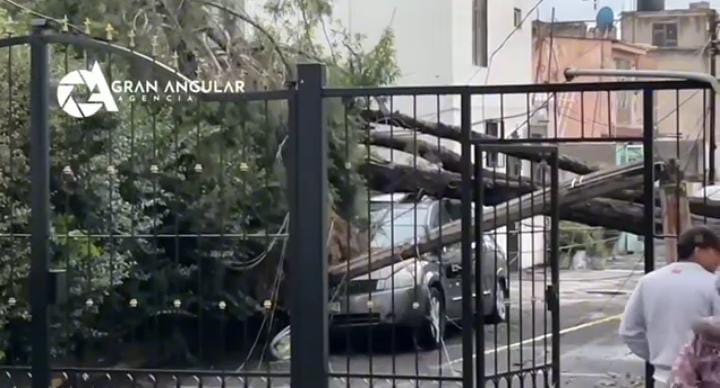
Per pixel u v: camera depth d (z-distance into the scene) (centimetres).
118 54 782
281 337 901
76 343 928
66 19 1005
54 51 891
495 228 882
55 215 888
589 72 1173
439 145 1065
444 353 1102
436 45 2308
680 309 623
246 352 928
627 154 1585
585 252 2427
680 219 951
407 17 2316
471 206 790
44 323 744
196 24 1102
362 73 1317
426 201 1145
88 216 899
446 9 2300
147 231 912
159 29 1075
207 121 888
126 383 834
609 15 3372
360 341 1127
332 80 1230
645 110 750
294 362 747
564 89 744
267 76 1120
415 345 975
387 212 1086
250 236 836
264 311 909
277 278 896
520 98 2295
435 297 1110
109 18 1060
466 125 761
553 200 843
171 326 944
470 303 767
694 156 1201
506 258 919
